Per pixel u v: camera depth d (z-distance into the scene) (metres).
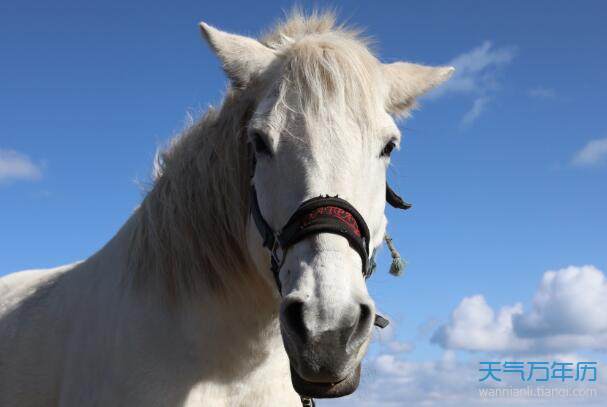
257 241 3.06
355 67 2.93
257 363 3.24
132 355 3.15
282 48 3.21
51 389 3.49
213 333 3.16
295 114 2.84
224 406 3.23
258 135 2.94
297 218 2.69
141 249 3.32
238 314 3.19
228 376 3.20
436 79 3.40
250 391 3.28
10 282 4.32
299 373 2.49
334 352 2.43
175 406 3.11
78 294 3.59
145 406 3.10
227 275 3.19
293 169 2.79
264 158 2.93
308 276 2.54
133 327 3.19
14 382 3.62
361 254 2.71
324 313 2.44
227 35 3.27
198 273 3.18
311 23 3.51
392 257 3.81
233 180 3.23
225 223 3.22
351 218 2.70
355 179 2.79
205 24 3.24
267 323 3.22
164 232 3.27
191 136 3.48
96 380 3.24
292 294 2.49
